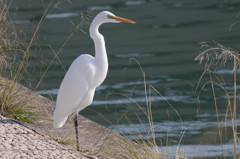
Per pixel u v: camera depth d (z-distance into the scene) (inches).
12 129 320.8
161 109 503.5
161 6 1129.4
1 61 403.9
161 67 656.4
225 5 1104.2
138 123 462.9
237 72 616.1
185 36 828.6
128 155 324.5
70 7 1108.5
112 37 851.4
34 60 657.0
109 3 1175.6
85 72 335.6
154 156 318.7
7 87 388.8
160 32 870.4
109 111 500.1
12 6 1086.4
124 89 572.4
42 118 382.0
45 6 1106.7
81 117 409.4
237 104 509.7
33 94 434.3
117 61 693.3
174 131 438.9
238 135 426.3
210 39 794.2
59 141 336.2
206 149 396.5
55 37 818.2
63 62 671.8
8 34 404.2
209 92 554.3
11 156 269.0
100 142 348.8
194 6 1112.2
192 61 676.7
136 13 1048.2
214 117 476.4
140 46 777.6
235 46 735.7
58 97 339.6
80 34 849.5
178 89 566.6
